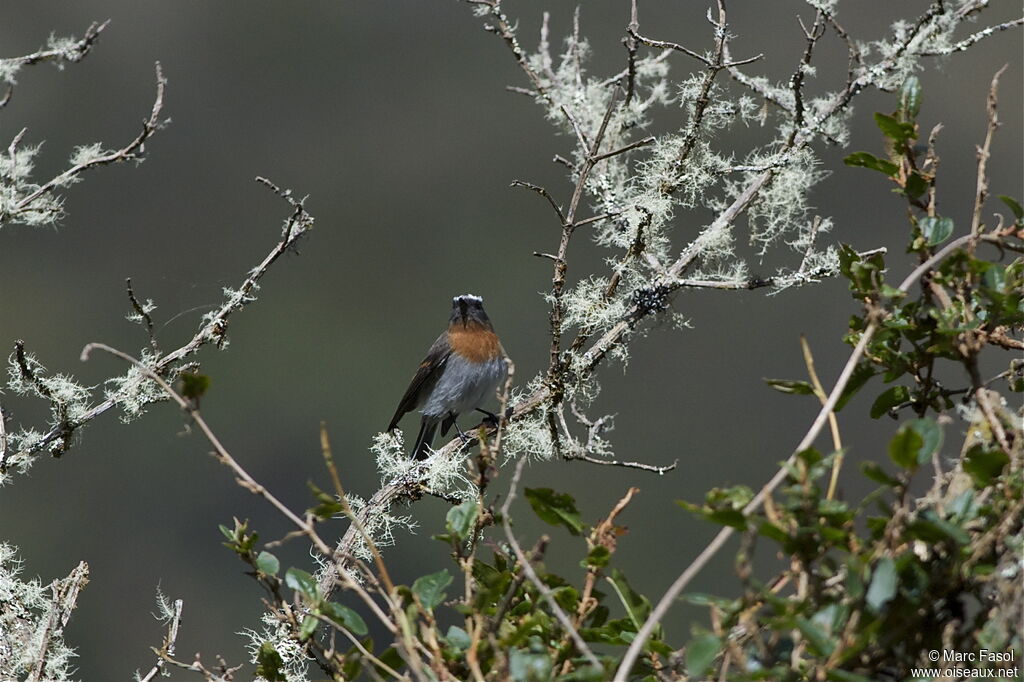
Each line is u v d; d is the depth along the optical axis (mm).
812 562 4031
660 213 8828
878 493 4012
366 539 4703
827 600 4082
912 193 5195
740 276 8664
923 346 5172
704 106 8898
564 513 4852
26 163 8844
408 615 4551
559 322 8172
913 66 8492
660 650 4504
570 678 4258
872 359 5250
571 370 8711
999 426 4562
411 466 8711
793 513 4082
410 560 26672
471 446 8719
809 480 4047
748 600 3885
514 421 8617
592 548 4672
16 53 32656
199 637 25422
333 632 4887
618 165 9703
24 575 25688
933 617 4191
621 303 8852
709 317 27391
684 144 9008
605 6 32000
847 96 8492
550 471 26297
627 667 3893
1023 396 5215
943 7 8188
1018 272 4953
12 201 8602
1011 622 4012
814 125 8430
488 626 4473
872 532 4172
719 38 8875
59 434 8164
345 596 16875
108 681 24625
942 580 4117
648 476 26344
